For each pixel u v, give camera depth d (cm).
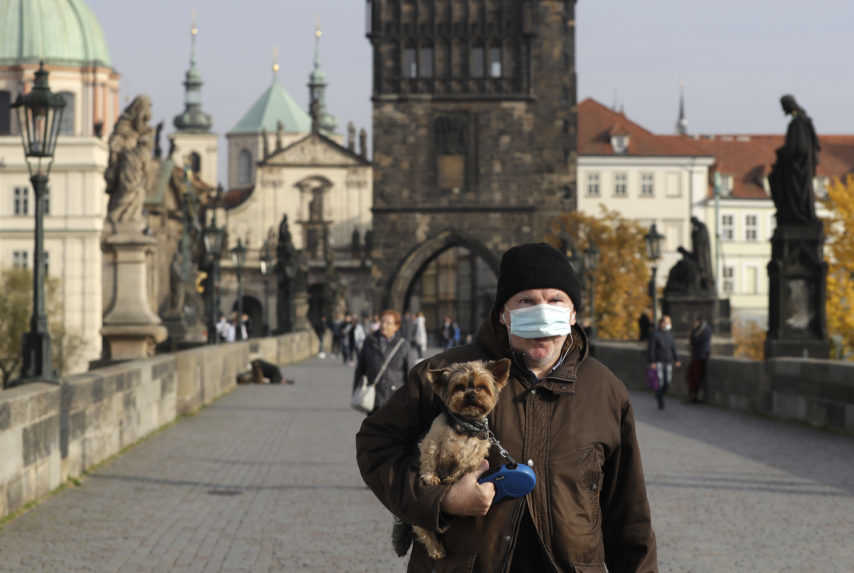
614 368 3997
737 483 1495
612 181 11756
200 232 5747
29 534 1131
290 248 6888
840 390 2128
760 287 12362
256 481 1534
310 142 13400
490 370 458
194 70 18200
